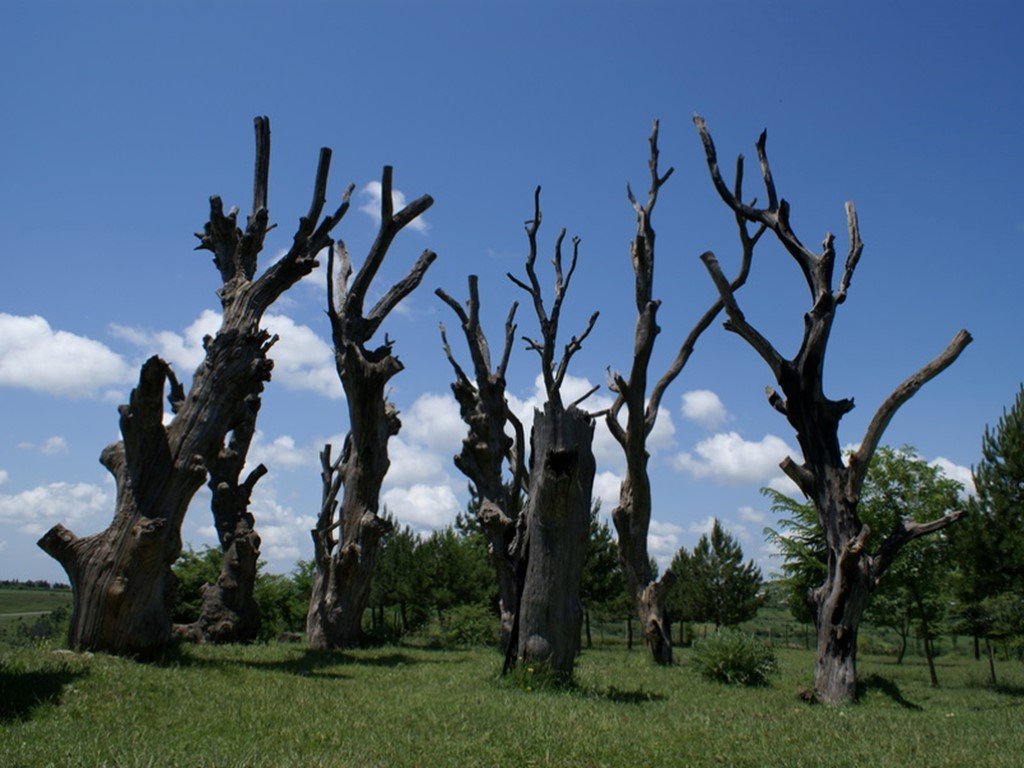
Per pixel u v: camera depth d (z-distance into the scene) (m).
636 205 21.23
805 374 15.24
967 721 12.04
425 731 8.54
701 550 42.47
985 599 22.86
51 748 6.79
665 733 9.07
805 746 8.85
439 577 37.12
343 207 15.06
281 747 7.42
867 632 56.69
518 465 22.77
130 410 12.87
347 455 23.36
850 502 14.61
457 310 23.05
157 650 12.65
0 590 87.62
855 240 16.16
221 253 16.41
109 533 12.53
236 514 22.45
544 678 12.45
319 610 20.47
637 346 20.30
